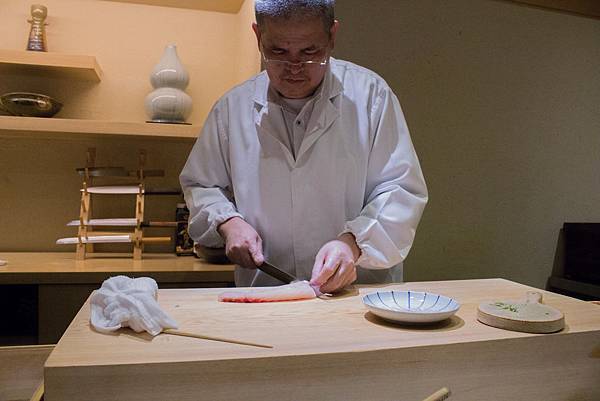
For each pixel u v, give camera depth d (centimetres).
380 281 169
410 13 249
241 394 84
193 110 259
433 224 262
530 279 283
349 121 160
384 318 109
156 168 251
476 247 270
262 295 125
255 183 161
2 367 106
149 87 253
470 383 98
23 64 219
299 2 126
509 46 268
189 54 258
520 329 104
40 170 243
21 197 242
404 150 160
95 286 200
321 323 108
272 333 100
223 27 262
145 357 84
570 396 106
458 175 264
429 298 123
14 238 242
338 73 166
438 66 255
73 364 80
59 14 245
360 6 241
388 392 92
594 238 267
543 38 275
